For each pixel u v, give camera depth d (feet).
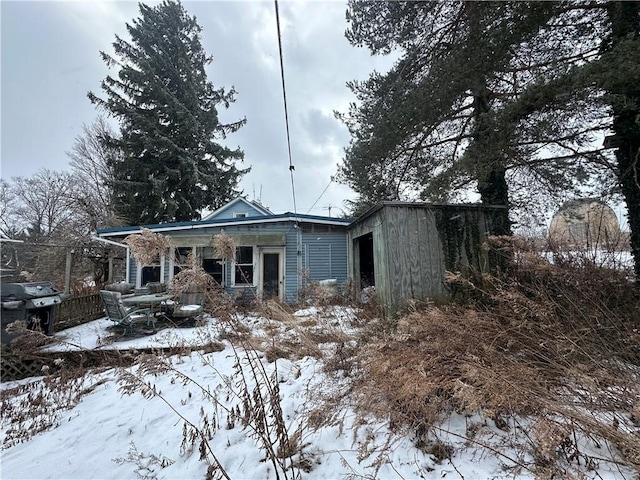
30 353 14.37
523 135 14.42
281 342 13.94
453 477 5.63
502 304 10.26
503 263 16.40
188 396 10.47
